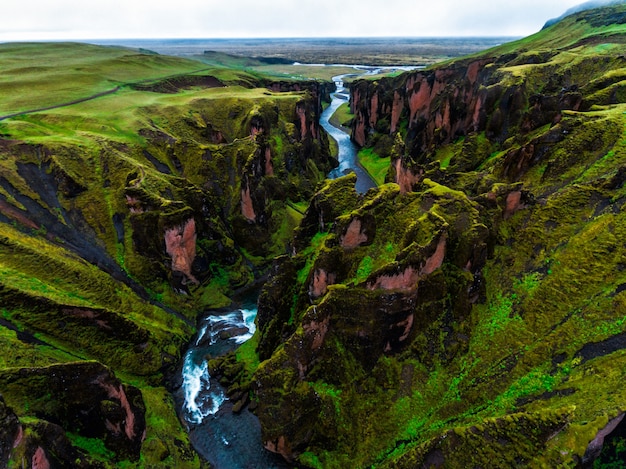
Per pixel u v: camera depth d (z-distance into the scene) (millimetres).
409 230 44406
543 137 59531
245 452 42062
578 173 53688
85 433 36781
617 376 32719
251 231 78125
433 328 43688
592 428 29078
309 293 48156
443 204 47844
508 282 46156
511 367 39344
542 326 40969
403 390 41188
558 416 30844
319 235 55062
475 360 41438
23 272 51531
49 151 70500
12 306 45438
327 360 42469
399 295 41469
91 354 47281
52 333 45969
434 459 33125
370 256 45875
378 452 38312
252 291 69688
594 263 42500
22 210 61812
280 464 40688
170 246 62281
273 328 50281
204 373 52156
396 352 43312
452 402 39344
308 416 39844
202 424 45250
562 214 48625
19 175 66062
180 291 63969
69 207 65875
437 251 43156
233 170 83688
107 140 79625
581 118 58562
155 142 85625
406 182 75375
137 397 43594
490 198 49688
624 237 42469
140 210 64062
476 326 44062
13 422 28906
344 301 42031
